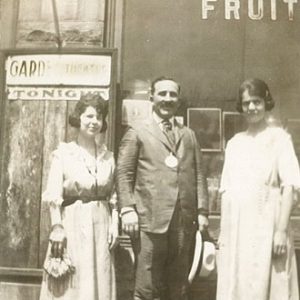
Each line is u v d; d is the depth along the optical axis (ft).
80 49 12.78
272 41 13.07
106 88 12.69
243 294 10.22
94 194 10.66
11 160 12.69
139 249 10.68
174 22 13.14
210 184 12.84
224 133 12.94
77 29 13.05
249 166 10.53
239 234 10.37
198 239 10.87
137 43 13.14
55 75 12.80
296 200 10.45
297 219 12.44
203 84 13.05
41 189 12.55
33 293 12.35
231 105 12.98
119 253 11.97
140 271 10.66
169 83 11.09
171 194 10.70
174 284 10.75
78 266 10.40
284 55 13.03
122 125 12.90
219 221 12.59
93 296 10.33
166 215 10.63
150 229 10.61
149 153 10.79
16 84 12.87
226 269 10.49
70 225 10.50
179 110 13.00
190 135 11.21
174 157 10.84
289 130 12.80
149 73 13.07
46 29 13.10
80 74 12.76
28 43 13.09
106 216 10.75
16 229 12.51
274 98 12.94
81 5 13.08
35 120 12.75
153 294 10.61
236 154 10.78
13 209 12.55
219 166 12.88
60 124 12.69
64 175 10.69
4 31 13.09
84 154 10.82
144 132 10.91
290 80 12.97
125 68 13.08
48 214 12.46
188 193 10.82
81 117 10.93
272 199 10.39
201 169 11.16
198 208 10.96
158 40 13.12
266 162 10.46
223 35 13.10
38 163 12.63
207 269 10.85
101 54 12.75
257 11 13.12
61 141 12.66
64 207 10.62
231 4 13.15
